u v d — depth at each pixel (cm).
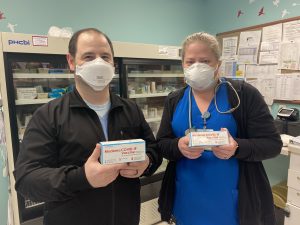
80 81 99
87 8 231
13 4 195
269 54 255
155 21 279
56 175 80
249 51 272
